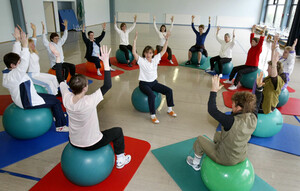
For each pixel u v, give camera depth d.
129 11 16.09
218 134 2.20
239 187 1.74
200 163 2.24
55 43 3.97
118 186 1.99
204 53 5.96
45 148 2.47
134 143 2.61
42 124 2.53
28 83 2.41
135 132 2.86
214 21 15.36
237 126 1.61
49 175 2.09
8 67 2.30
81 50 7.41
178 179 2.11
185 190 1.98
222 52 5.08
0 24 7.94
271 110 2.72
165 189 2.00
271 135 2.73
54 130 2.82
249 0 14.48
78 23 12.77
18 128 2.42
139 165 2.27
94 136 1.77
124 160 2.22
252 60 4.23
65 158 1.82
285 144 2.69
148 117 3.25
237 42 9.97
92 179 1.85
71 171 1.80
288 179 2.17
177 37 10.64
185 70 5.59
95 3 14.02
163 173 2.19
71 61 6.08
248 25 14.98
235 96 1.68
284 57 3.48
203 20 15.45
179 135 2.83
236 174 1.74
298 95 4.22
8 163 2.23
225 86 4.52
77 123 1.66
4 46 7.51
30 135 2.50
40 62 5.84
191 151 2.50
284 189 2.04
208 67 5.84
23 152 2.40
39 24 9.74
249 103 1.62
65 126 2.84
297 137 2.84
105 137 1.88
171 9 15.61
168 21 15.85
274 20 12.55
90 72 5.11
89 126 1.69
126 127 2.97
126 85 4.45
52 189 1.94
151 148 2.55
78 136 1.73
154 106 3.05
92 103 1.62
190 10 15.41
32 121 2.44
